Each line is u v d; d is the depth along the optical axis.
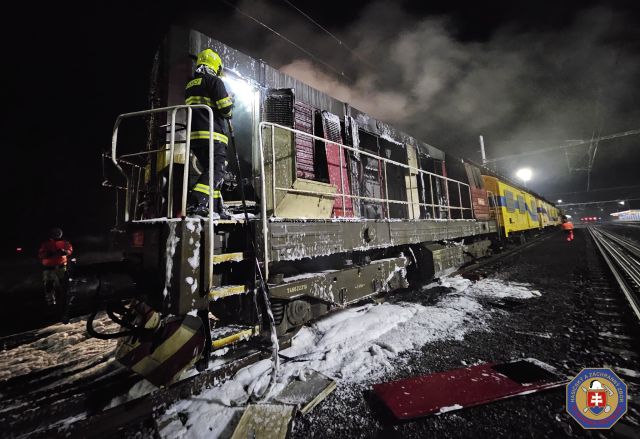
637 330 2.88
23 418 1.78
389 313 3.66
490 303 4.13
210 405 1.89
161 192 2.90
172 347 1.93
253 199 3.77
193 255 2.04
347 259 3.96
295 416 1.78
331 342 2.90
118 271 2.18
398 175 6.21
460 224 6.81
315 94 4.41
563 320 3.29
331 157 4.26
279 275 2.65
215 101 2.60
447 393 1.93
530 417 1.71
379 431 1.65
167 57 3.06
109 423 1.71
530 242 14.52
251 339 2.81
